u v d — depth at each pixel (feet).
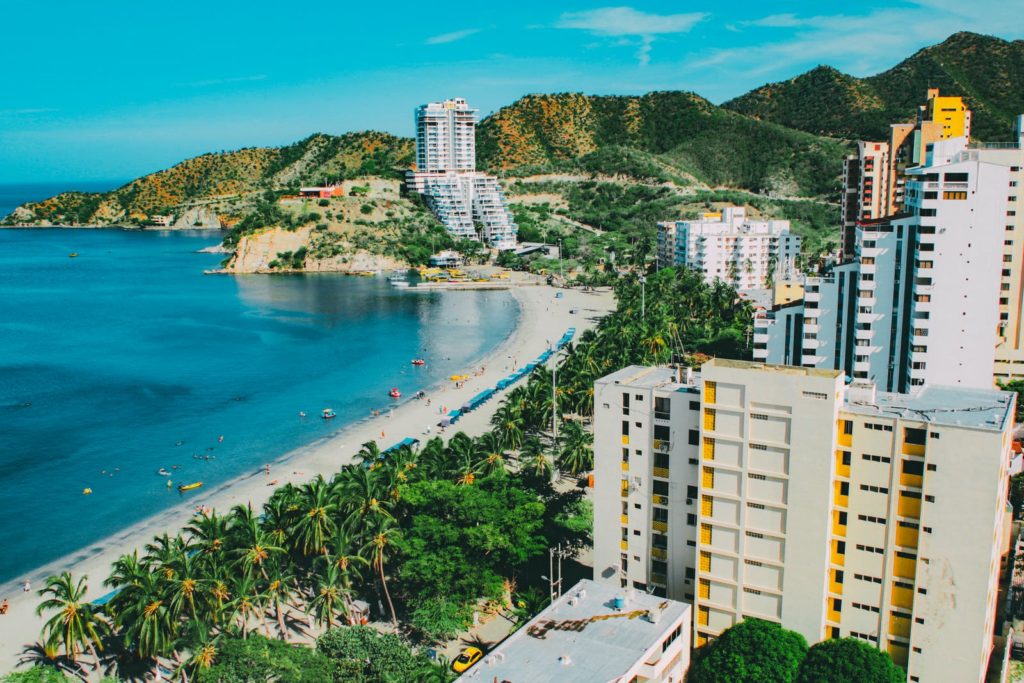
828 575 308.60
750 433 307.78
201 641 317.63
